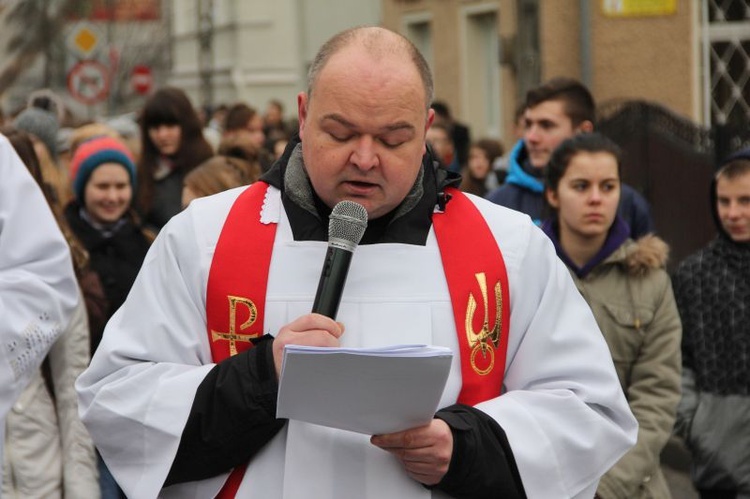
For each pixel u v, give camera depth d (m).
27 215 6.30
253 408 4.60
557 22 20.11
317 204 4.85
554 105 9.63
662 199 17.44
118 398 4.82
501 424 4.77
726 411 8.14
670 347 7.43
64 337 7.21
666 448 12.97
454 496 4.77
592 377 5.00
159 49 54.00
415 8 28.00
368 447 4.71
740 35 20.92
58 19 41.72
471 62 25.97
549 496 4.79
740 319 8.20
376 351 4.25
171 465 4.73
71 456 7.15
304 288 4.79
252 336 4.80
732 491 8.16
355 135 4.55
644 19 20.31
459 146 19.73
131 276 9.67
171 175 12.28
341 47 4.60
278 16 44.19
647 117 17.48
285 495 4.69
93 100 31.55
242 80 44.06
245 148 10.27
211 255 4.88
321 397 4.37
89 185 9.73
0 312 6.08
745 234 8.27
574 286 5.19
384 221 4.87
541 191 9.64
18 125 11.68
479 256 4.92
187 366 4.83
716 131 16.84
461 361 4.84
